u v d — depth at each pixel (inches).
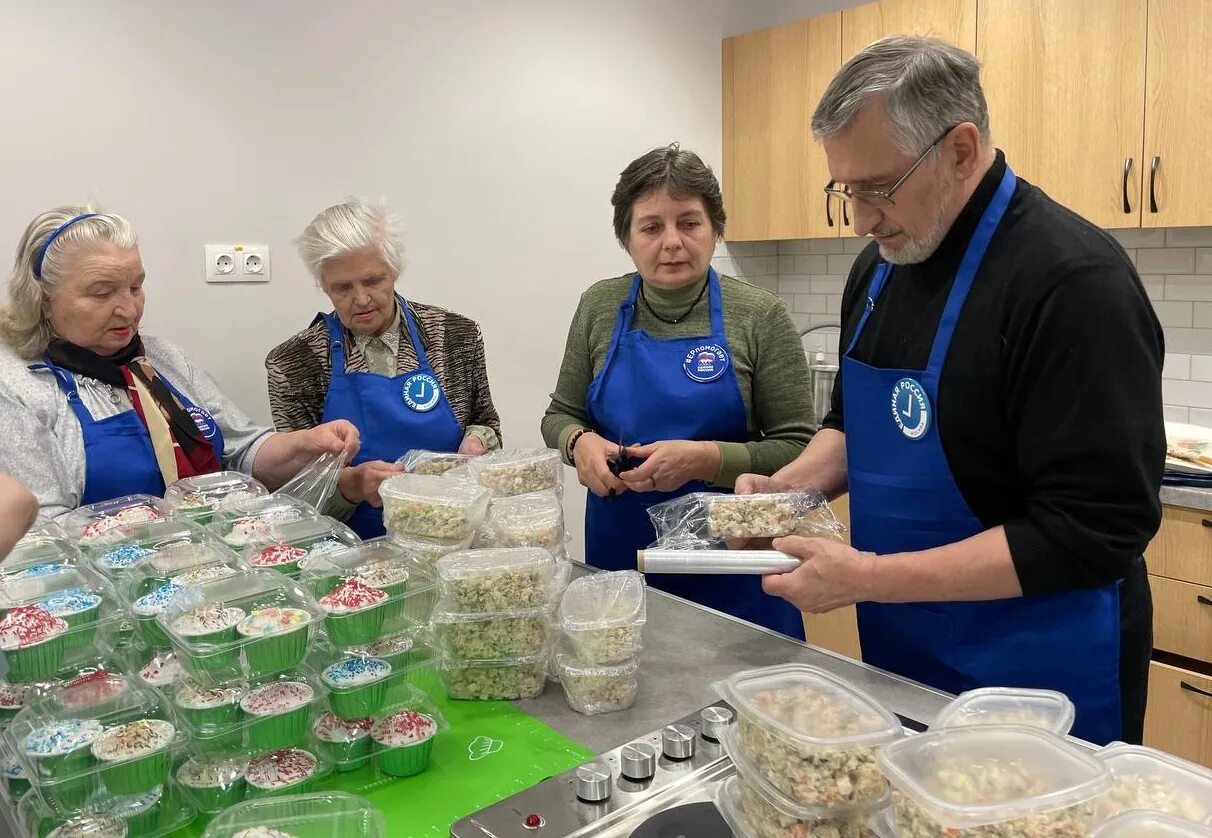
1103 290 43.4
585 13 120.7
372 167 104.1
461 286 113.8
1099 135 100.6
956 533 50.6
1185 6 92.2
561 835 34.6
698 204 71.1
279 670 40.9
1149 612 53.6
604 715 45.9
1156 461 43.6
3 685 42.1
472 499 52.6
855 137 45.9
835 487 62.6
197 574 46.3
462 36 109.3
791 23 127.9
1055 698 35.4
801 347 75.2
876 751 31.0
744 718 33.4
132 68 86.7
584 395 82.2
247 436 75.4
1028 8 104.4
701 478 69.5
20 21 80.4
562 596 48.8
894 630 54.5
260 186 96.2
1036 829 26.5
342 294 76.3
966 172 47.4
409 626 45.3
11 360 63.9
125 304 65.4
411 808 38.4
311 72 98.0
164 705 39.4
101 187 86.4
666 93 131.7
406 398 79.6
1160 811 28.4
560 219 122.3
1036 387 45.0
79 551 49.3
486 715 46.5
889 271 55.5
